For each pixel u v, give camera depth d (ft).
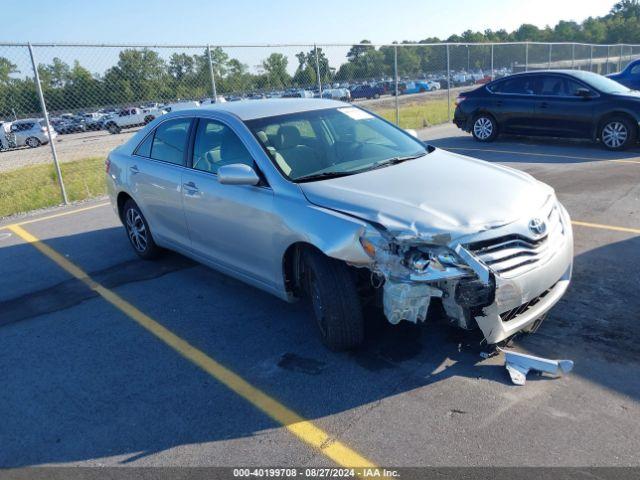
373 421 9.89
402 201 11.11
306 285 12.59
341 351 12.27
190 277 17.58
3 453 9.78
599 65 91.81
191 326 14.19
